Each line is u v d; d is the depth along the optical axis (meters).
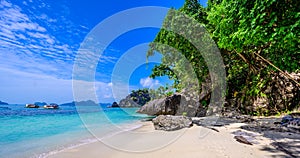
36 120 13.23
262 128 5.80
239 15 5.08
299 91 9.00
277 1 3.90
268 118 8.49
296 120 6.11
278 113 9.30
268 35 4.36
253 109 10.59
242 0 4.66
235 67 11.73
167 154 3.70
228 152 3.52
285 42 4.48
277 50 6.34
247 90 11.15
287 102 9.25
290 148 3.54
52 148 5.04
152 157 3.63
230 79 12.30
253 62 9.38
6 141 6.14
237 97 12.24
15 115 17.64
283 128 5.53
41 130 8.49
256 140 4.27
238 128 6.15
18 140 6.28
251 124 6.86
